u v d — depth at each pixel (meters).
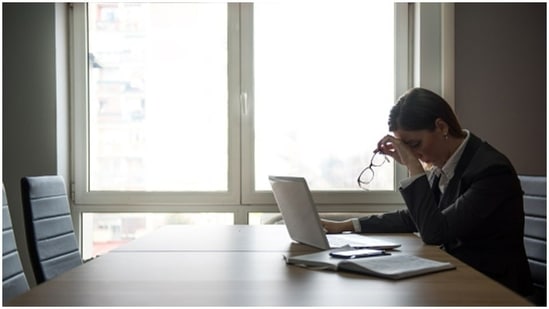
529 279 1.69
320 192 3.01
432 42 2.87
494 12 2.89
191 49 3.05
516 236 1.71
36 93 2.92
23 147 2.92
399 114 1.82
